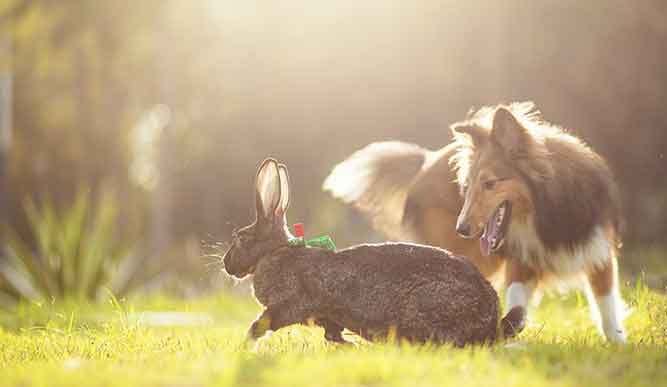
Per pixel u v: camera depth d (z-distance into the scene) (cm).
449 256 585
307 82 2973
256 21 3036
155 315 1107
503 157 717
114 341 677
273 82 3038
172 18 3166
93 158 3097
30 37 2858
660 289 856
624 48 2466
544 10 2492
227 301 1295
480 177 715
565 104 2514
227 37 3109
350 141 2945
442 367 478
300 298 607
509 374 465
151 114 3266
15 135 2908
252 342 609
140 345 657
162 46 3178
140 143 3294
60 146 3025
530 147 716
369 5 2778
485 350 533
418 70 2716
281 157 3112
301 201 3022
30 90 2931
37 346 678
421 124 2758
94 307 1223
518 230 731
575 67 2478
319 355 539
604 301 739
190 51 3177
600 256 724
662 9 2377
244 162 3156
